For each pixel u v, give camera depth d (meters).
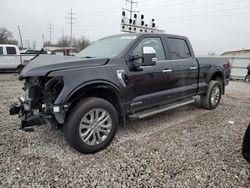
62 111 2.78
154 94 3.87
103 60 3.25
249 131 2.54
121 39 3.93
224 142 3.51
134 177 2.55
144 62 3.41
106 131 3.21
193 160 2.93
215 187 2.37
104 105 3.13
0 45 13.56
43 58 3.57
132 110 3.60
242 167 2.77
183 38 4.69
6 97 6.52
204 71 5.05
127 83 3.41
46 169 2.68
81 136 2.96
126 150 3.21
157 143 3.45
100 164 2.82
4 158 2.92
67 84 2.82
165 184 2.43
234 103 6.39
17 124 4.17
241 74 15.09
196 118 4.77
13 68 13.91
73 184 2.41
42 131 3.87
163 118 4.74
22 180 2.46
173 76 4.18
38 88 3.13
